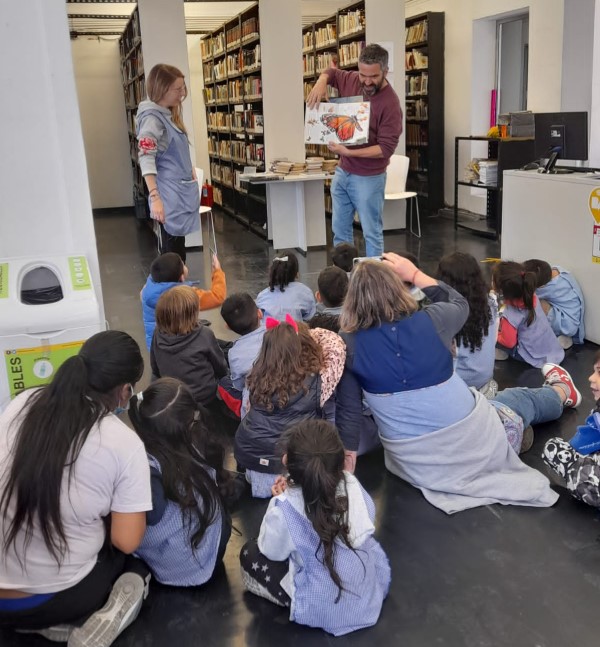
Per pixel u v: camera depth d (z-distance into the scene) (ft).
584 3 16.76
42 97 9.09
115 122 38.14
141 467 5.91
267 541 6.25
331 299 10.94
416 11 32.30
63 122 9.23
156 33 23.02
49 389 5.69
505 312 12.32
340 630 6.30
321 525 5.97
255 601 6.79
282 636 6.33
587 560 7.17
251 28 25.99
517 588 6.79
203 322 13.98
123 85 37.42
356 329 7.89
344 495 6.06
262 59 23.84
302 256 23.56
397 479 8.84
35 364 8.50
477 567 7.12
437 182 30.94
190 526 6.67
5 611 5.93
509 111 28.66
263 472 8.32
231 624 6.50
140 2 22.66
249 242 26.27
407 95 31.94
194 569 6.89
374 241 17.30
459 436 8.06
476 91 28.55
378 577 6.61
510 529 7.72
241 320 10.28
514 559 7.23
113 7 33.47
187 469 6.52
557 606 6.53
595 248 13.10
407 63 31.42
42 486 5.42
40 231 9.55
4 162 9.18
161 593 6.95
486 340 9.89
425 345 7.82
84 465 5.58
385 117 16.22
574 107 17.51
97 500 5.71
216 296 13.00
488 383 10.21
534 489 8.22
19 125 9.11
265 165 25.02
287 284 12.09
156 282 12.09
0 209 9.32
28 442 5.49
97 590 6.16
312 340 7.98
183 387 6.70
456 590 6.80
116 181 38.83
